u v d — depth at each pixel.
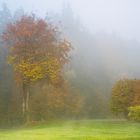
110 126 44.62
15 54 53.81
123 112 72.94
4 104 67.56
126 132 35.47
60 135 32.59
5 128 49.69
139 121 48.47
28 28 53.72
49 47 54.09
